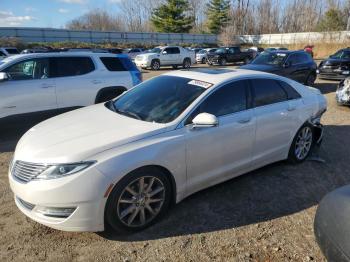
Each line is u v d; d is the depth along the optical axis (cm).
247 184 443
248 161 428
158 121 362
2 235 332
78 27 7794
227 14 6359
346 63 1523
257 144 431
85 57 745
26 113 659
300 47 4556
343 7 5828
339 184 452
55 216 302
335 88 1378
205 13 6644
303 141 509
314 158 533
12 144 615
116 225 320
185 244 320
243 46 5491
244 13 6981
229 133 390
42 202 296
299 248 319
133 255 304
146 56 2470
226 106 397
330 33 4453
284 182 452
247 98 421
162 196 347
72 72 718
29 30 4088
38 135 354
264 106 439
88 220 303
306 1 7031
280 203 398
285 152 485
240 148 410
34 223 352
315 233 267
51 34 4269
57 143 322
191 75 432
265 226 352
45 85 675
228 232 340
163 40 5159
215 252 310
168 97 397
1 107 629
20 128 705
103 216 309
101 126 356
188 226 348
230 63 3027
